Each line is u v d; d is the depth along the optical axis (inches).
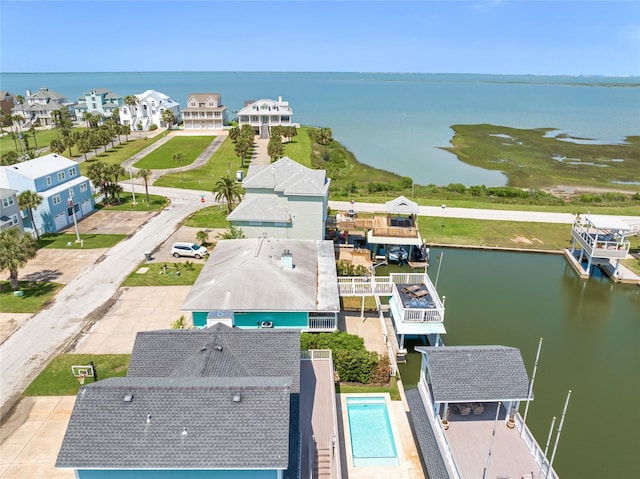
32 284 1579.7
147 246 1941.4
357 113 7342.5
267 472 638.5
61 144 3449.8
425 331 1196.5
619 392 1118.4
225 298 1174.3
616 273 1736.0
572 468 886.4
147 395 682.8
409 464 863.7
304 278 1288.1
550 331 1397.6
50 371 1120.2
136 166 3405.5
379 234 1804.9
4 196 1820.9
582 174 3469.5
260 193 1884.8
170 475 639.1
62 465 619.8
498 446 792.9
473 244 2048.5
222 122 5191.9
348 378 1094.4
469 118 6776.6
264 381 736.3
